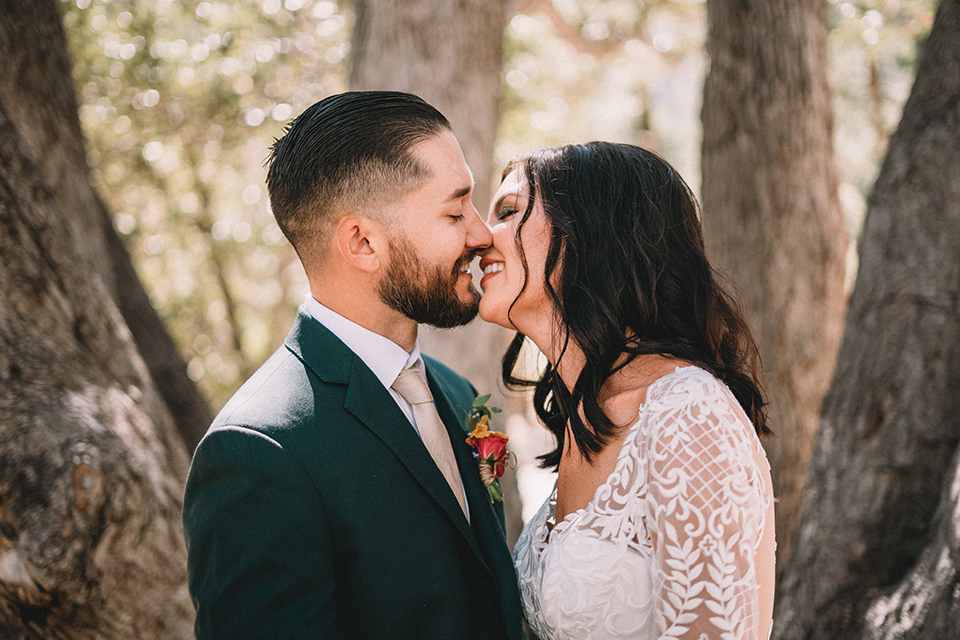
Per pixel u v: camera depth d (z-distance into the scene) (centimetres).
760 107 375
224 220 934
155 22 629
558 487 180
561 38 886
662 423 147
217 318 1127
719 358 176
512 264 173
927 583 192
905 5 537
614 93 1116
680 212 175
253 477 140
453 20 362
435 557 151
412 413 169
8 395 188
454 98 364
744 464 145
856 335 239
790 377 380
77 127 300
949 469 207
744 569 141
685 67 1077
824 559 230
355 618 147
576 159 176
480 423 172
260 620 135
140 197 839
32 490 178
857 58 686
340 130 161
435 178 162
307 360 159
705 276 173
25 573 174
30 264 210
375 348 166
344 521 145
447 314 170
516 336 216
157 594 196
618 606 152
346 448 149
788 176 377
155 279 966
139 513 194
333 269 166
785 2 370
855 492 227
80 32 559
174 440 240
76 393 200
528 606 172
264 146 761
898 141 242
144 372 244
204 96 682
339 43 656
